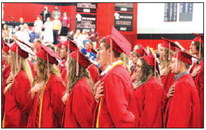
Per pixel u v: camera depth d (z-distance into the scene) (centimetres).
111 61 345
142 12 546
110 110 329
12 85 422
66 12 526
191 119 381
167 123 386
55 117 399
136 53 424
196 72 420
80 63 373
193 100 380
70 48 420
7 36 491
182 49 419
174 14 523
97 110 351
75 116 370
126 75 341
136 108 393
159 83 397
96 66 421
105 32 531
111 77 330
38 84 405
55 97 396
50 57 400
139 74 402
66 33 524
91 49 454
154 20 537
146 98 392
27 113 422
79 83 371
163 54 427
